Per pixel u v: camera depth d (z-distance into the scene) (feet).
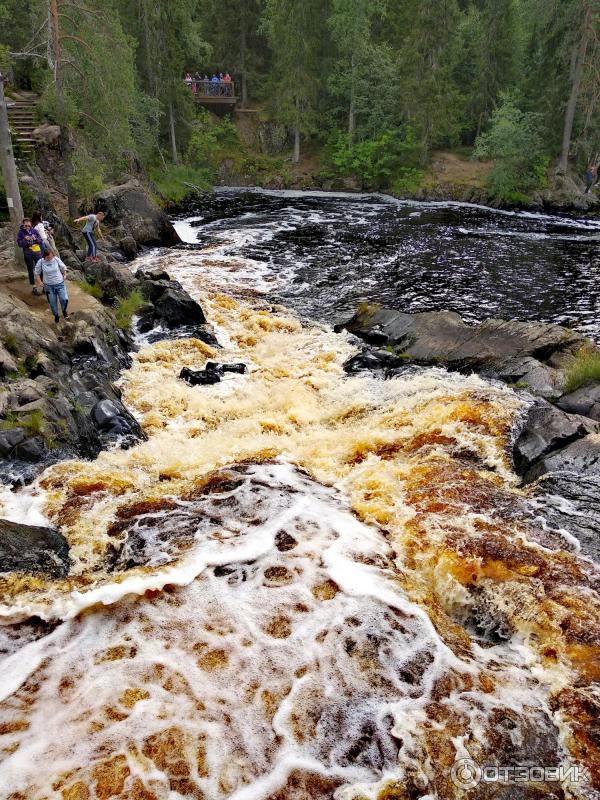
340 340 49.14
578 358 40.11
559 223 99.25
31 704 16.14
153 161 124.16
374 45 139.23
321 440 33.01
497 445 30.32
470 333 45.52
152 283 54.13
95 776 14.39
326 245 80.69
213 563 21.71
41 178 81.82
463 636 19.42
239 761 14.87
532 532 23.38
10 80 100.17
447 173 128.77
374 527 24.44
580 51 112.57
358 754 15.11
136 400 37.17
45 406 29.50
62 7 71.36
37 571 20.90
